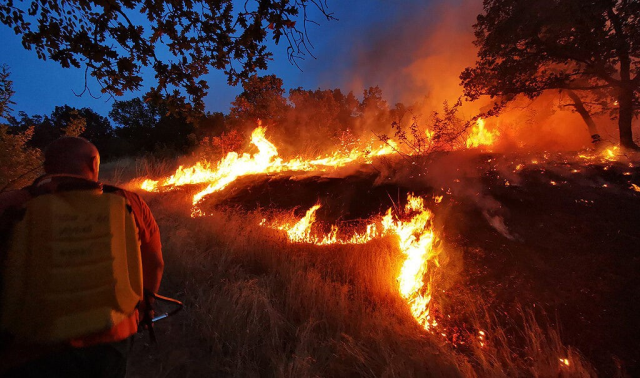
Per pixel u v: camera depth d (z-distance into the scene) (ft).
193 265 14.28
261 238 16.85
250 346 10.14
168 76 10.63
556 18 21.07
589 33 20.15
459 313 11.85
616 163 18.17
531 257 13.32
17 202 4.80
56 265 4.71
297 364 8.98
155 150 53.72
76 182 5.18
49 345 4.57
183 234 16.90
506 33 22.63
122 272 5.27
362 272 13.89
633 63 20.70
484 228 15.33
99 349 4.92
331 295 12.37
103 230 5.14
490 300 12.05
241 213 21.18
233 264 15.06
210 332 10.43
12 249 4.60
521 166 19.40
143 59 10.28
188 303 12.16
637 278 11.37
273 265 14.82
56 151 5.39
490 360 9.89
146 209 6.04
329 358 9.77
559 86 22.21
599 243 13.09
